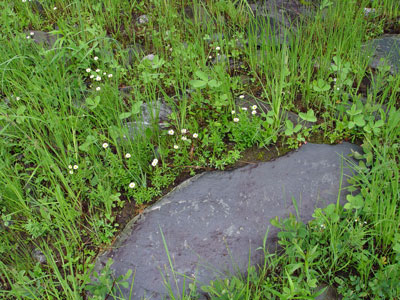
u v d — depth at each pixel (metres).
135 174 3.03
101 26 4.27
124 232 2.75
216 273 2.47
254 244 2.59
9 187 2.75
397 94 3.54
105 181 2.97
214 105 3.37
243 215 2.74
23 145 3.16
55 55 3.68
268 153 3.14
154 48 4.23
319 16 4.14
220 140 3.21
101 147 3.23
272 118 3.32
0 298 2.46
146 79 3.46
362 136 3.21
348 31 3.96
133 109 3.17
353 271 2.44
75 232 2.78
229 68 3.93
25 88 3.62
